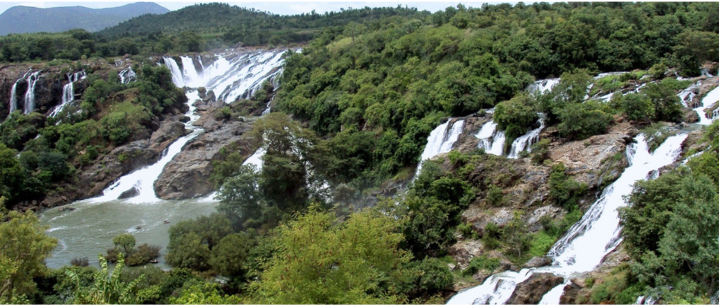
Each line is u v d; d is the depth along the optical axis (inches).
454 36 3129.9
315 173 2294.5
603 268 1262.3
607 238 1376.7
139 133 3277.6
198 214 2527.1
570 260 1395.2
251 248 1770.4
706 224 976.9
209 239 1914.4
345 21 7258.9
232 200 2124.8
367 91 3093.0
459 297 1370.6
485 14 3585.1
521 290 1253.7
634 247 1194.0
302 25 7500.0
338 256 1096.2
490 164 1824.6
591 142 1723.7
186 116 3900.1
